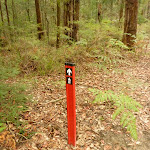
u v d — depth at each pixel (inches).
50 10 490.0
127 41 319.3
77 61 244.4
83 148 99.7
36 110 137.4
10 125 114.3
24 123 117.3
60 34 314.2
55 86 185.0
